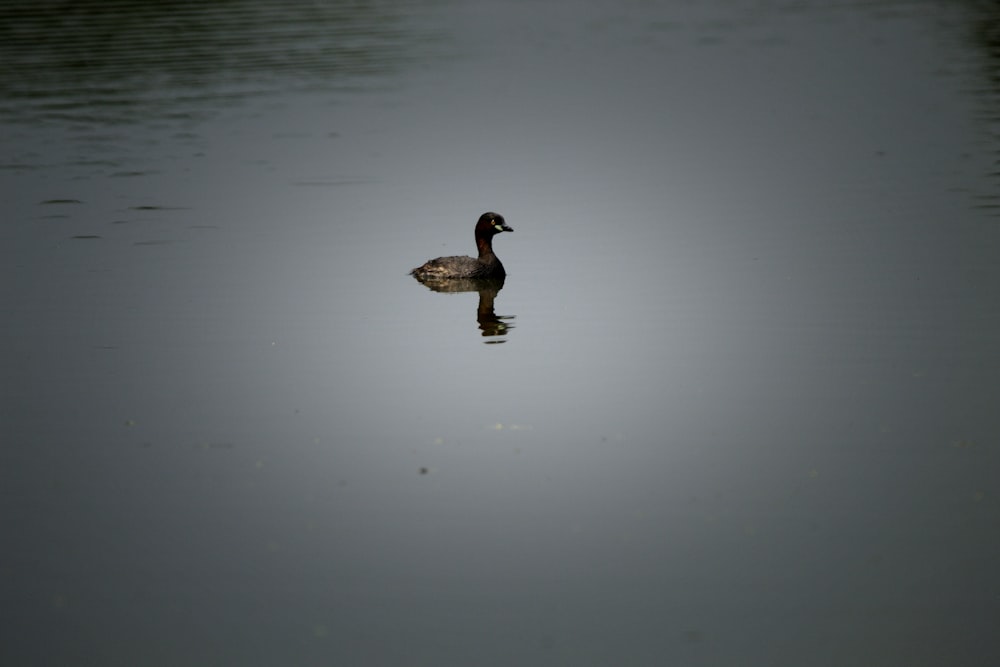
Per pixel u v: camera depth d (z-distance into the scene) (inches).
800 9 1956.2
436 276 803.4
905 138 1109.7
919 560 431.8
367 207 979.3
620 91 1381.6
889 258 778.2
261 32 1791.3
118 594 430.9
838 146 1098.1
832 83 1379.2
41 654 400.8
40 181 1066.1
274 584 437.4
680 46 1662.2
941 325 653.3
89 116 1312.7
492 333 686.5
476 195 1007.0
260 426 559.8
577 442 534.0
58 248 872.3
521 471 509.7
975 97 1264.8
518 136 1194.0
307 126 1251.8
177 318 722.2
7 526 470.9
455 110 1307.8
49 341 681.0
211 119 1291.8
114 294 767.7
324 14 1951.3
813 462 503.8
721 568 435.8
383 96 1380.4
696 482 493.7
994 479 480.1
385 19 1913.1
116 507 485.1
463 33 1796.3
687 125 1213.1
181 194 1018.1
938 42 1603.1
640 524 464.8
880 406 553.6
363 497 491.5
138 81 1477.6
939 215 863.7
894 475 488.4
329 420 566.3
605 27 1843.0
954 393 563.2
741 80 1419.8
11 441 544.7
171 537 464.4
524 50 1659.7
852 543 444.1
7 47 1685.5
